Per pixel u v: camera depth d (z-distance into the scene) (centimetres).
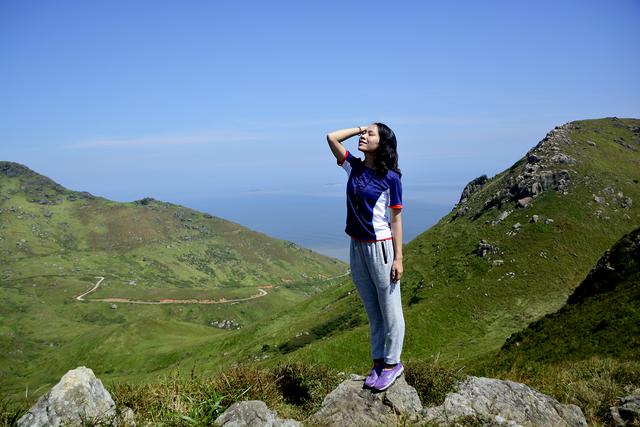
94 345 14838
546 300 7256
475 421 477
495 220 9775
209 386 554
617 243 4334
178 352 13125
